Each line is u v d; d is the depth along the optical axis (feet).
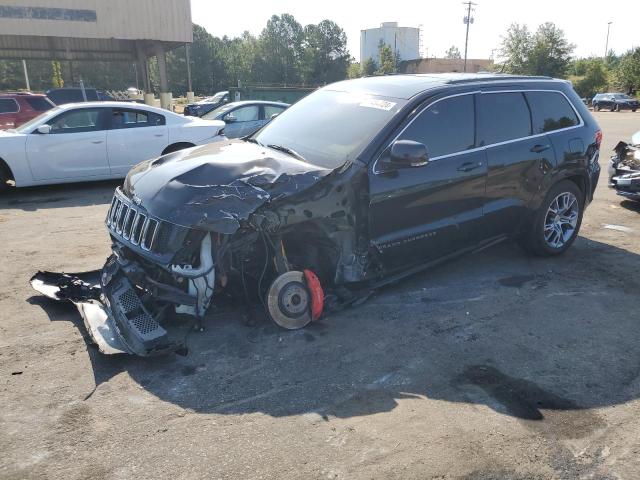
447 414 10.49
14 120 53.47
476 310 15.17
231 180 12.67
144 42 98.48
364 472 8.91
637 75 203.51
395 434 9.88
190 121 34.27
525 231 18.56
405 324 14.28
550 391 11.30
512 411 10.61
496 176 16.70
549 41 217.77
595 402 10.94
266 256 13.12
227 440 9.70
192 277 12.36
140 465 9.07
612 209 27.25
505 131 17.06
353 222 13.85
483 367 12.25
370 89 16.49
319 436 9.82
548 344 13.32
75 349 12.81
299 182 12.94
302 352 12.79
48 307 15.03
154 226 12.48
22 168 29.71
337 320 14.46
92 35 81.51
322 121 15.94
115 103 32.17
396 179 14.38
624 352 12.95
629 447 9.60
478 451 9.44
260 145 15.94
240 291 14.03
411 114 14.85
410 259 15.34
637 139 25.95
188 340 13.23
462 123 15.98
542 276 17.80
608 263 19.12
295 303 13.57
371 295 15.64
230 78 334.65
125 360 12.36
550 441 9.73
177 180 12.82
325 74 327.67
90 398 10.93
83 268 18.28
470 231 16.47
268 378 11.72
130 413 10.47
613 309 15.34
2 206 27.61
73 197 29.89
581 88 224.74
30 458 9.21
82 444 9.58
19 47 97.60
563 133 18.70
